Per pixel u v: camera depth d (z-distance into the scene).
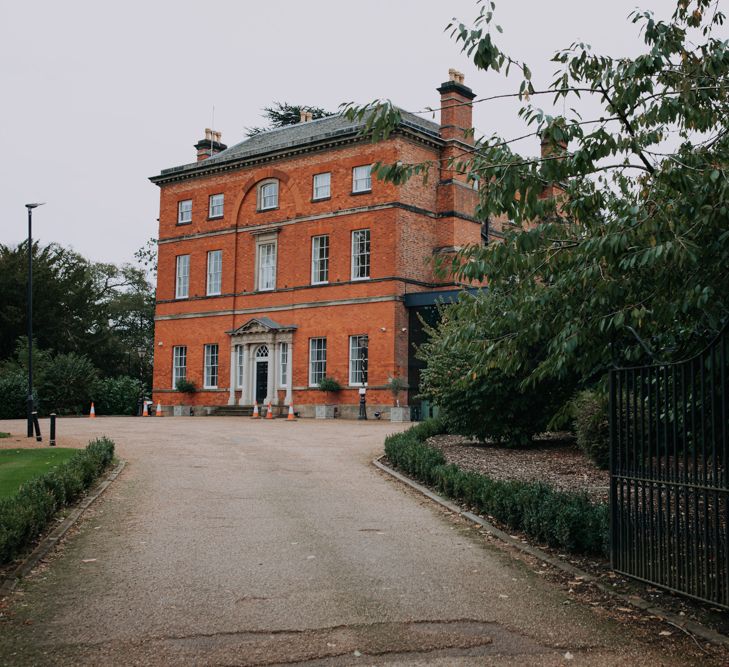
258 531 9.57
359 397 32.75
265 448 19.12
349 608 6.50
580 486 11.75
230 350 38.19
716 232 6.13
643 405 6.92
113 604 6.62
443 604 6.63
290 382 35.59
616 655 5.47
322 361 34.88
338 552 8.52
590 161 6.66
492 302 7.71
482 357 7.69
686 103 6.81
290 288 36.09
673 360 7.19
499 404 16.00
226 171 39.09
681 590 6.34
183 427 26.89
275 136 41.81
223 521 10.18
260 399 37.03
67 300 49.62
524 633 5.91
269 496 12.12
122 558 8.23
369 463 16.33
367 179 33.84
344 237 34.34
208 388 38.88
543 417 15.97
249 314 37.69
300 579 7.41
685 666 5.28
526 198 7.04
